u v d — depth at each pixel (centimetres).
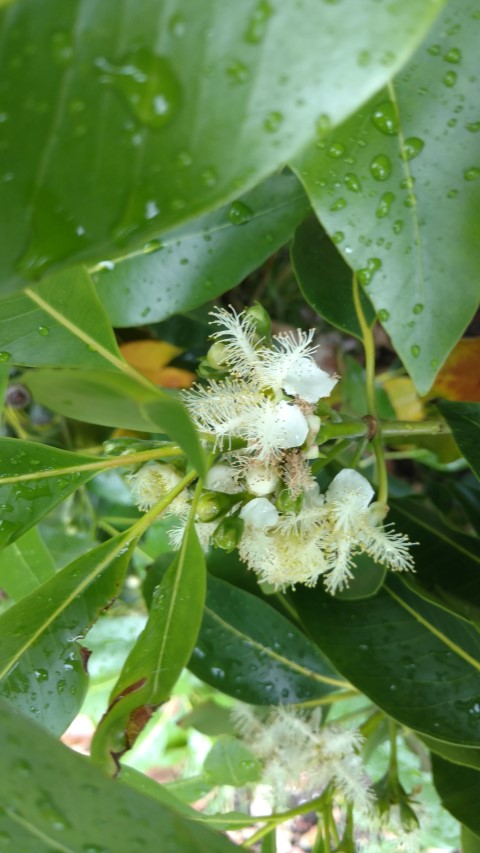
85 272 12
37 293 12
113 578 12
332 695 17
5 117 5
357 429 13
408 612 15
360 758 16
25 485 12
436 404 14
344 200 11
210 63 5
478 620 14
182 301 15
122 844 7
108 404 8
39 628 12
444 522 16
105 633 23
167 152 5
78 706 12
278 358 12
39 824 7
